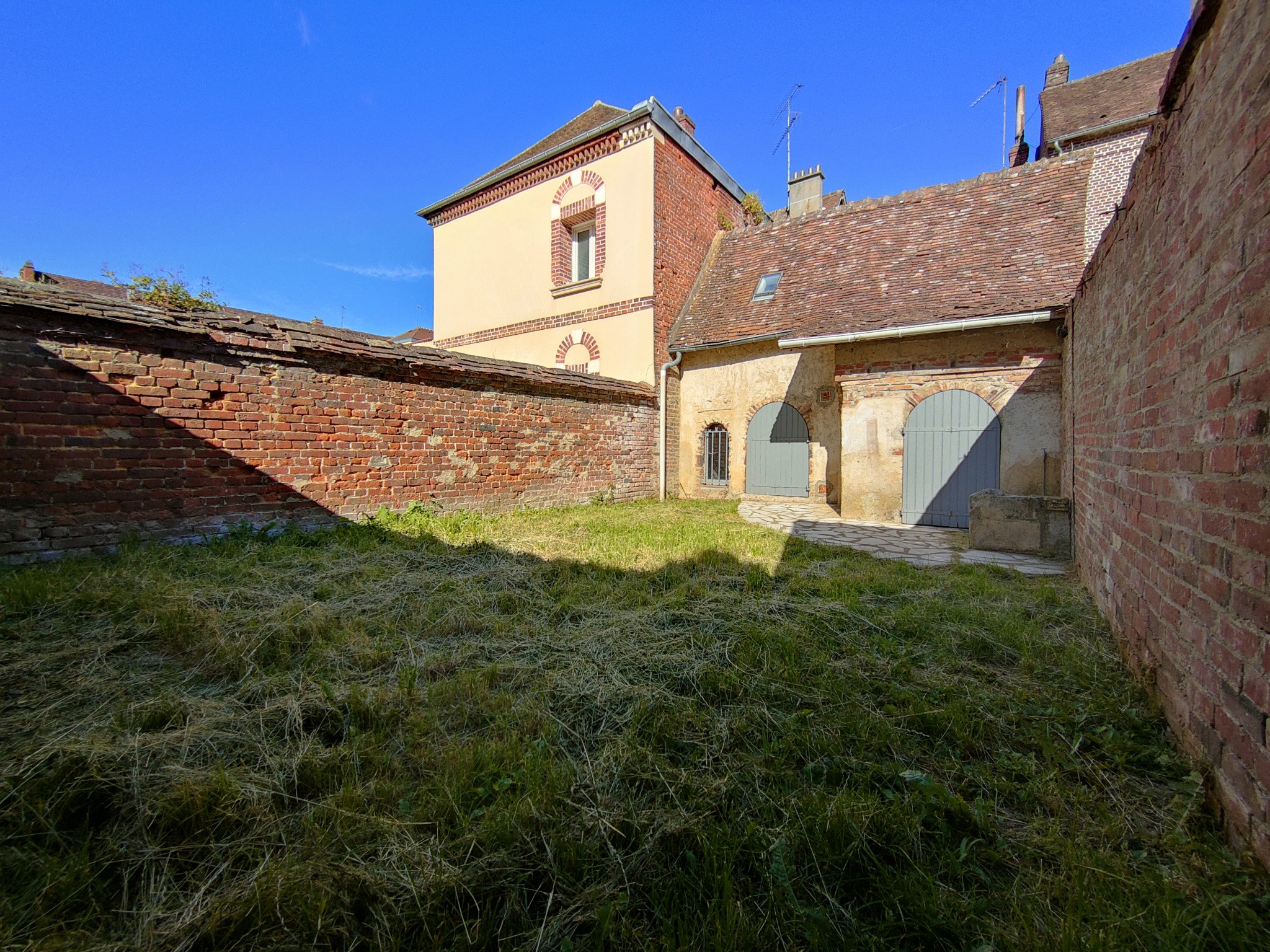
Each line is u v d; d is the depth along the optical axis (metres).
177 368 4.95
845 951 1.28
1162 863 1.56
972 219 10.10
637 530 6.92
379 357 6.46
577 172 12.30
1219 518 1.81
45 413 4.23
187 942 1.26
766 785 1.88
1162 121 2.57
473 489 7.80
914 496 8.82
